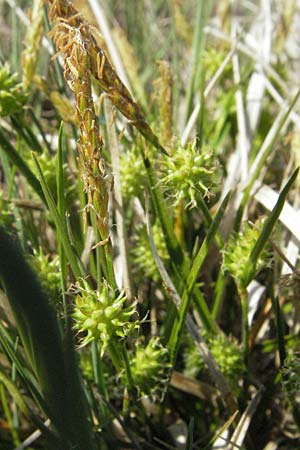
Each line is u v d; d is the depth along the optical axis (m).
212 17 0.33
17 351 0.14
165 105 0.16
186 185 0.14
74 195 0.17
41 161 0.16
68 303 0.14
